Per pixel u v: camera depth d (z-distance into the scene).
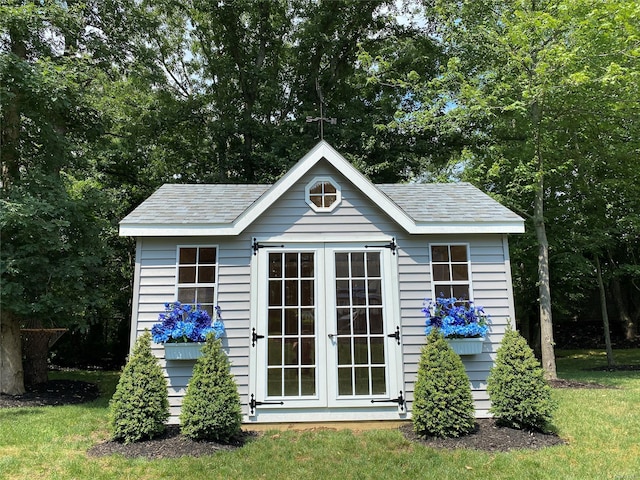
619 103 10.01
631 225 12.62
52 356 16.64
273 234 7.10
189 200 8.13
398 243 7.20
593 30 9.46
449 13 12.95
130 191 17.14
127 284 16.53
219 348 5.92
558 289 15.18
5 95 8.24
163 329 6.52
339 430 6.27
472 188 9.16
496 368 6.20
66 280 9.13
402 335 6.91
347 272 7.06
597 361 14.92
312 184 7.25
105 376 13.05
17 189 8.77
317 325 6.84
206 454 5.23
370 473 4.73
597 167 13.02
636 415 6.61
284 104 19.56
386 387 6.72
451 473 4.69
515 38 9.88
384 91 18.17
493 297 7.17
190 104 18.20
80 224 9.75
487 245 7.34
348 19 18.64
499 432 5.90
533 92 9.92
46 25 9.69
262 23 19.09
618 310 19.70
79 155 11.58
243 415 6.56
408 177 18.02
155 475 4.68
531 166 11.46
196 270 7.01
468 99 11.38
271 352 6.75
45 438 5.87
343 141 16.78
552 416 6.08
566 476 4.55
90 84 13.24
